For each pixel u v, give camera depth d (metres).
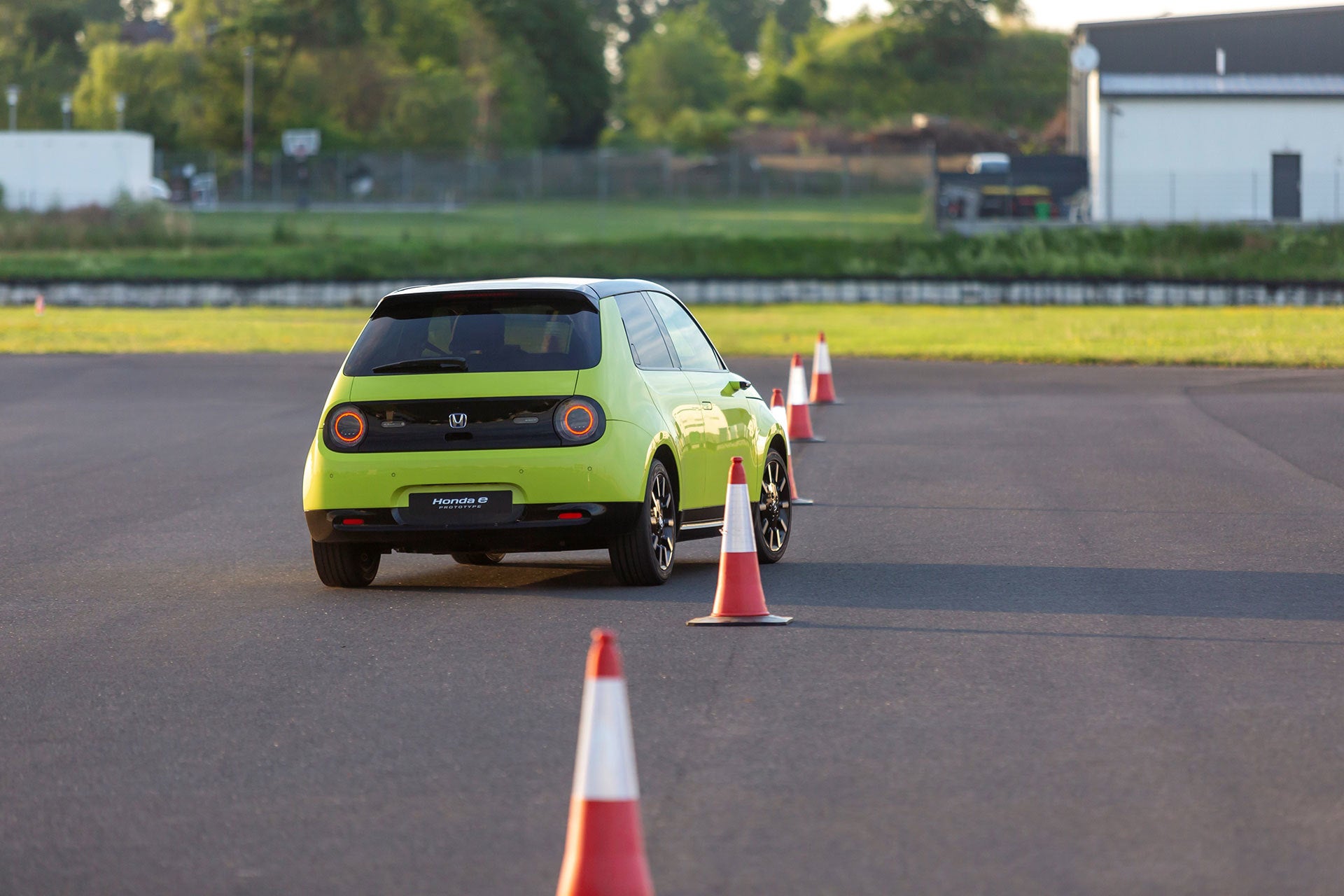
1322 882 12.28
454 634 22.22
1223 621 22.39
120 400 62.59
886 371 73.12
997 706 17.72
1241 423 51.50
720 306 124.88
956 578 26.30
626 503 24.52
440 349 25.03
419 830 13.87
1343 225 147.75
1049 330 96.69
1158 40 163.88
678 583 26.31
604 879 10.94
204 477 41.66
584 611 23.73
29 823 14.29
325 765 15.96
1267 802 14.25
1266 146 157.75
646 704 18.00
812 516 34.06
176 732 17.33
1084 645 20.84
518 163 198.25
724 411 27.83
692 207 185.62
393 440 24.75
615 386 24.78
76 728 17.59
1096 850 13.06
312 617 23.81
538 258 147.88
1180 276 138.12
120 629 23.14
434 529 24.55
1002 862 12.80
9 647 21.97
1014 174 168.88
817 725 17.03
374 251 148.50
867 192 181.12
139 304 124.62
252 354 85.19
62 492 39.03
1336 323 100.38
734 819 13.95
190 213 162.00
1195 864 12.71
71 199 176.00
